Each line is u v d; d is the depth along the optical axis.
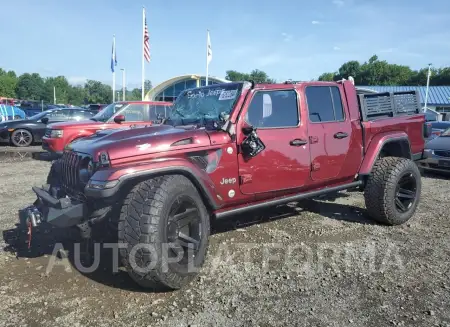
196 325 2.90
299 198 4.57
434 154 9.19
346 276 3.70
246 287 3.48
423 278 3.65
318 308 3.13
